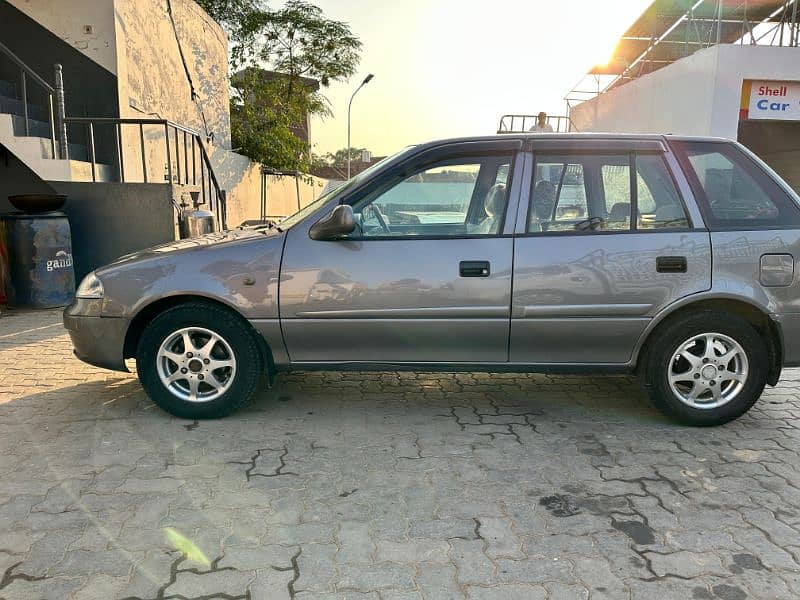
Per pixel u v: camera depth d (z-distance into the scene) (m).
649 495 3.20
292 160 20.70
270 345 4.01
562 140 3.99
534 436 3.94
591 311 3.88
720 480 3.37
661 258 3.85
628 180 3.96
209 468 3.46
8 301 7.60
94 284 4.07
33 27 9.80
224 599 2.40
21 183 9.17
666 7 16.86
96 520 2.93
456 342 3.96
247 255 3.95
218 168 14.90
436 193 4.00
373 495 3.19
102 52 9.85
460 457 3.63
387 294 3.89
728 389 4.02
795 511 3.06
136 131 10.56
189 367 4.06
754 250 3.86
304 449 3.72
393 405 4.48
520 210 3.93
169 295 3.96
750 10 16.17
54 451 3.65
